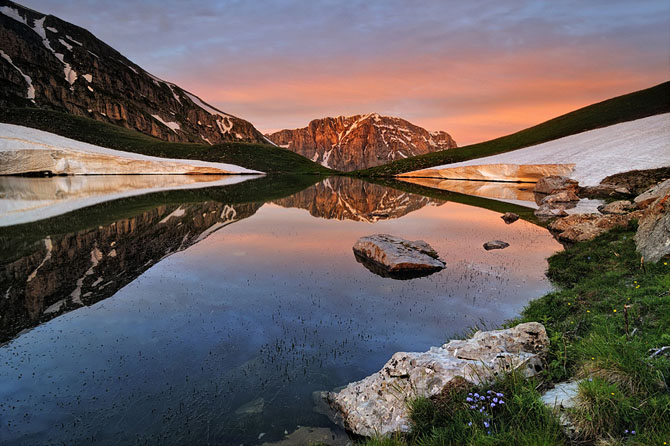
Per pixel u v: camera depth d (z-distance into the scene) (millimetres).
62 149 76312
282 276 15203
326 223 28188
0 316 11188
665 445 4000
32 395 7457
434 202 41344
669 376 5133
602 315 8375
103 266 16219
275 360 8805
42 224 25031
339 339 9836
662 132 57625
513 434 4750
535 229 24938
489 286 13859
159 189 53562
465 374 6215
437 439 5172
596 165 51562
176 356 8961
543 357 6746
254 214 32469
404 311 11641
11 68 157375
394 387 6688
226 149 129000
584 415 4812
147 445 6176
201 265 16688
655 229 12859
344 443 6180
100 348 9305
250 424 6680
